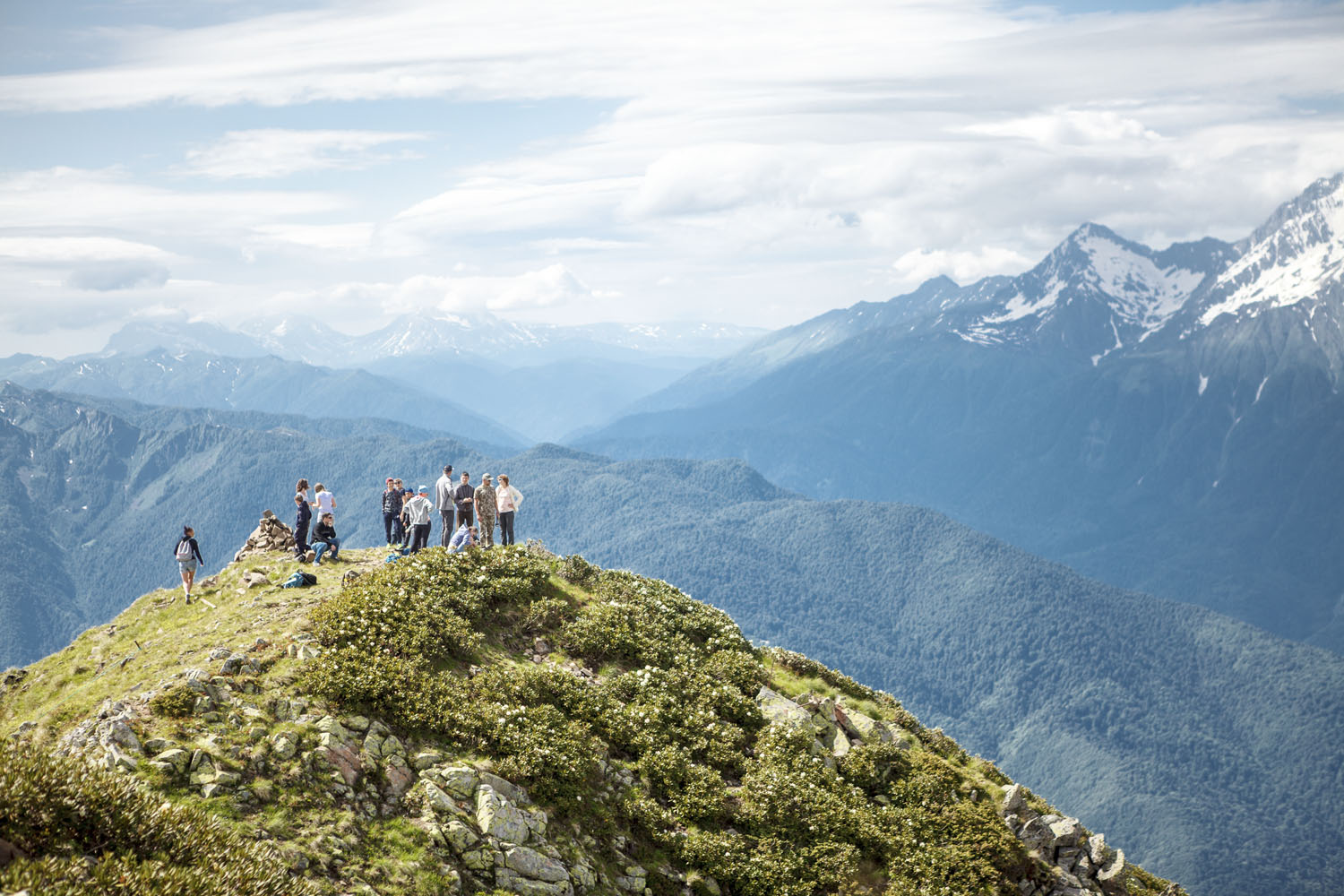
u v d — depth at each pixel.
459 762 25.03
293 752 22.70
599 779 27.86
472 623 33.53
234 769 21.53
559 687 30.88
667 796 28.80
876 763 35.28
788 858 28.09
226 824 19.38
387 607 30.55
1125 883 34.06
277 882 17.28
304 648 27.41
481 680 29.09
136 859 15.84
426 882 20.91
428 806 23.03
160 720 22.61
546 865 23.06
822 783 32.41
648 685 34.09
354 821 21.70
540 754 26.23
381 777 23.45
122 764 20.55
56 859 14.96
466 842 22.47
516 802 24.66
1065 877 33.09
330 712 24.84
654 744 30.42
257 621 31.58
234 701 24.19
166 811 17.42
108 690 28.25
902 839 31.11
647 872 25.53
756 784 30.50
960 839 32.41
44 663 33.88
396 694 26.23
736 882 26.66
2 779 15.88
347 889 19.64
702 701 34.31
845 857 28.66
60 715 26.39
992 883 31.20
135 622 35.47
